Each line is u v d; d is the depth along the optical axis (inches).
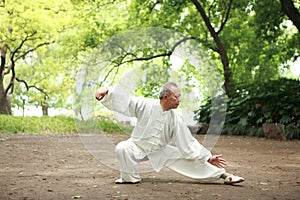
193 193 211.3
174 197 201.8
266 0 831.7
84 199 199.0
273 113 693.9
